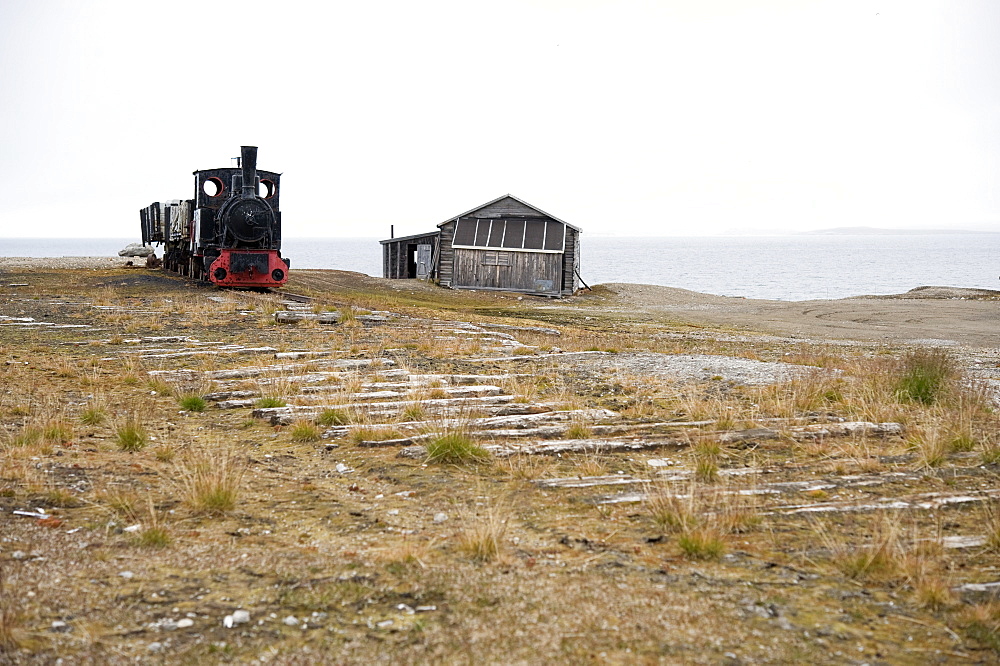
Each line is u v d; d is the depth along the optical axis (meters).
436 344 16.45
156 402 10.56
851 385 12.05
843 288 88.25
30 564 5.04
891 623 4.63
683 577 5.17
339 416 9.59
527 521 6.32
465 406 10.30
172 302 24.34
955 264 168.75
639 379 12.72
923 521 6.38
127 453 7.99
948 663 4.16
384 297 36.47
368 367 13.52
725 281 102.12
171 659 3.99
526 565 5.31
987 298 43.16
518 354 15.91
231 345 15.72
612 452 8.51
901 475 7.67
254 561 5.29
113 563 5.17
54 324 18.50
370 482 7.36
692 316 34.00
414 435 8.85
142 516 6.12
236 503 6.54
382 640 4.24
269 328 18.73
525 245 43.44
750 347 22.16
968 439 8.79
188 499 6.43
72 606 4.50
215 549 5.50
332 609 4.60
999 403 11.52
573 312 34.50
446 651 4.13
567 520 6.34
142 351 14.80
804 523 6.30
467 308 34.72
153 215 41.53
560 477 7.51
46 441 8.06
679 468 7.91
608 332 25.52
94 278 33.97
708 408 10.23
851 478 7.56
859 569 5.31
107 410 9.67
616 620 4.51
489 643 4.22
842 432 9.35
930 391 11.24
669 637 4.33
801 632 4.46
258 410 9.77
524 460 7.91
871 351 21.41
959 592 5.01
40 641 4.09
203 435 8.94
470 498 6.88
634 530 6.12
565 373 13.42
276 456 8.17
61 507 6.23
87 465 7.43
